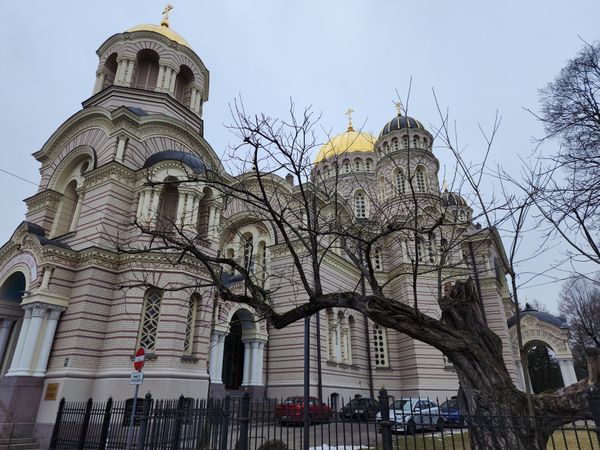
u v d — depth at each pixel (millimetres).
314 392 27438
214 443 11953
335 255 34406
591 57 13648
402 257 36562
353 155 51156
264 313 10984
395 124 43812
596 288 40406
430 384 32781
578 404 9000
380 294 10328
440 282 10781
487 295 37969
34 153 30266
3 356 23344
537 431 7590
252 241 33938
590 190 10328
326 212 29203
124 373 20000
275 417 13102
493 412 8719
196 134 29859
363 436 18609
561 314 51094
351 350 33906
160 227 23203
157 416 13328
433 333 9641
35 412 19406
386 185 41281
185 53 34469
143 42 32781
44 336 20719
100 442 15188
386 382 34312
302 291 30078
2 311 23500
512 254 8305
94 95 31375
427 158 41062
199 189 24953
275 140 11648
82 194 25438
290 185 34094
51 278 21438
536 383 65562
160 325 21203
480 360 9352
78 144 28125
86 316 20922
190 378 20938
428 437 18062
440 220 10969
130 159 25875
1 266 24516
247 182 34469
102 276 22094
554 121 13953
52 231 26875
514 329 43969
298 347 28875
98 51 34062
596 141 13102
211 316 23344
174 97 32625
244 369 27812
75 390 19609
